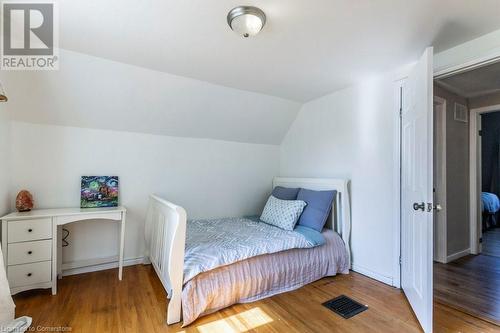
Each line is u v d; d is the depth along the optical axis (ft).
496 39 5.81
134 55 7.12
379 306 6.70
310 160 11.12
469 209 11.39
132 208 9.53
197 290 6.05
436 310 6.60
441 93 10.14
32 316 6.03
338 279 8.38
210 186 11.15
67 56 6.99
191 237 7.85
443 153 10.15
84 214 7.56
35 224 6.88
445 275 8.89
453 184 10.63
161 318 6.06
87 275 8.45
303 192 9.94
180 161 10.48
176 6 4.97
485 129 17.84
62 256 8.39
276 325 5.88
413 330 5.68
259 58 7.23
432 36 6.00
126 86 8.20
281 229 8.87
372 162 8.57
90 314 6.16
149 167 9.85
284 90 9.83
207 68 7.93
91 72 7.52
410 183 6.81
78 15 5.30
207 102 9.69
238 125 11.11
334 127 9.98
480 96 11.16
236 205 11.82
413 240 6.46
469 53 6.24
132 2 4.86
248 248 6.97
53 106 7.89
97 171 8.94
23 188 7.83
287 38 6.12
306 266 7.96
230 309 6.54
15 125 7.70
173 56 7.16
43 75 7.18
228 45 6.50
